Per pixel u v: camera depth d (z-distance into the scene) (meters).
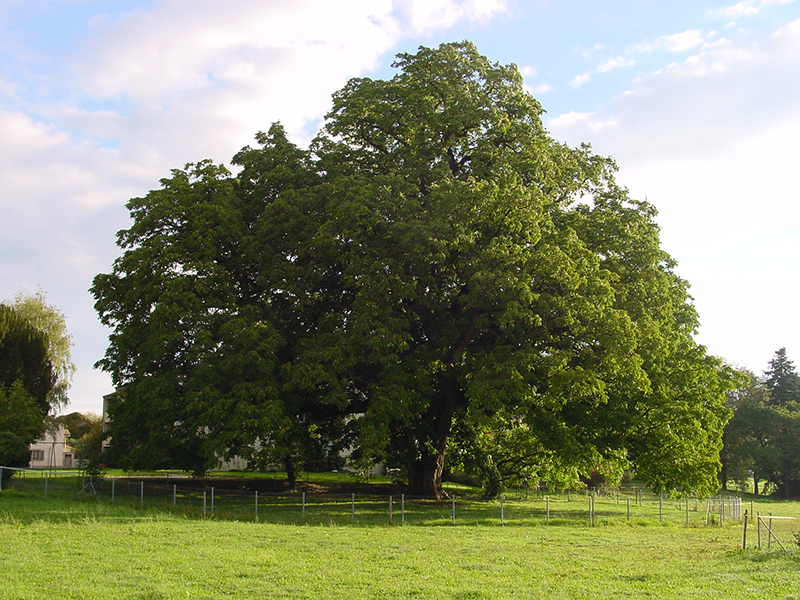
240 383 25.19
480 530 21.73
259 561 13.81
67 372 50.06
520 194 25.88
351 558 14.80
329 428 34.94
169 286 26.28
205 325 26.64
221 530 18.72
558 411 26.16
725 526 27.62
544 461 36.62
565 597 11.16
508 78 31.11
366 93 30.53
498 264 25.28
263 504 27.20
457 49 31.25
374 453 25.84
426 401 26.78
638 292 27.67
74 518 19.77
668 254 31.50
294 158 31.23
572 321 24.56
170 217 28.73
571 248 26.11
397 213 26.67
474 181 26.22
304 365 25.19
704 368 28.66
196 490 29.53
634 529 24.62
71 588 10.70
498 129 29.02
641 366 26.91
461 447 36.56
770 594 11.66
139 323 28.67
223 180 30.39
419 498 30.27
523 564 14.81
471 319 28.31
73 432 86.88
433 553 15.95
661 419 26.91
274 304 29.11
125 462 25.84
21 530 17.02
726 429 70.50
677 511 34.34
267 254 28.12
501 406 25.48
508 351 25.69
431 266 27.27
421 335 29.84
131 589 10.85
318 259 28.00
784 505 52.09
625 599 11.09
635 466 28.75
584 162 31.69
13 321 38.00
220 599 10.43
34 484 28.53
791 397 77.31
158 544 15.68
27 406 33.53
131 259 27.58
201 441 26.47
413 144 29.53
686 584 12.64
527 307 24.92
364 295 25.77
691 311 31.77
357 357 25.89
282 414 25.06
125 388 28.41
